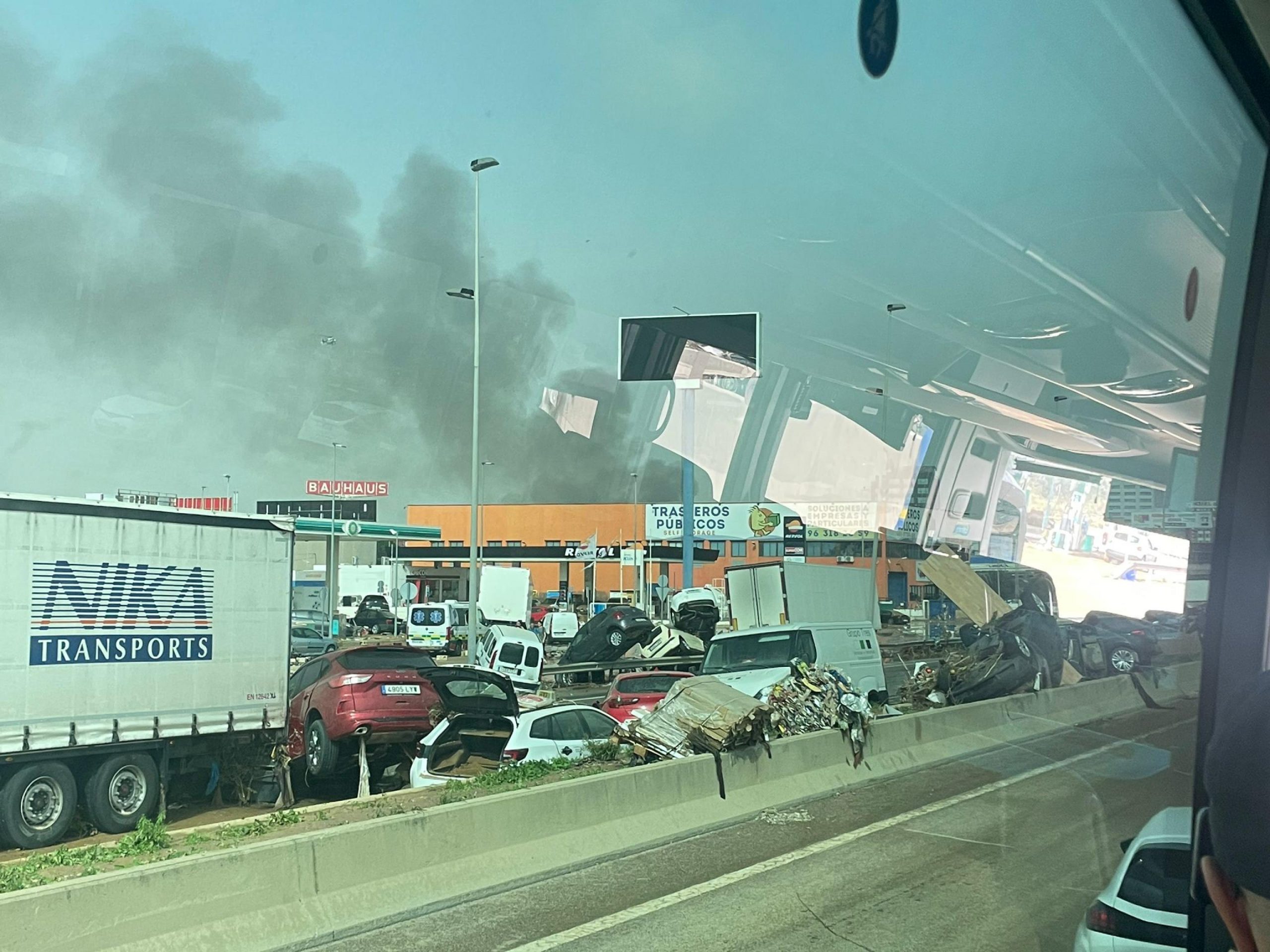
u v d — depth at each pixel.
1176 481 7.34
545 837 8.55
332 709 13.95
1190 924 2.61
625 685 20.02
